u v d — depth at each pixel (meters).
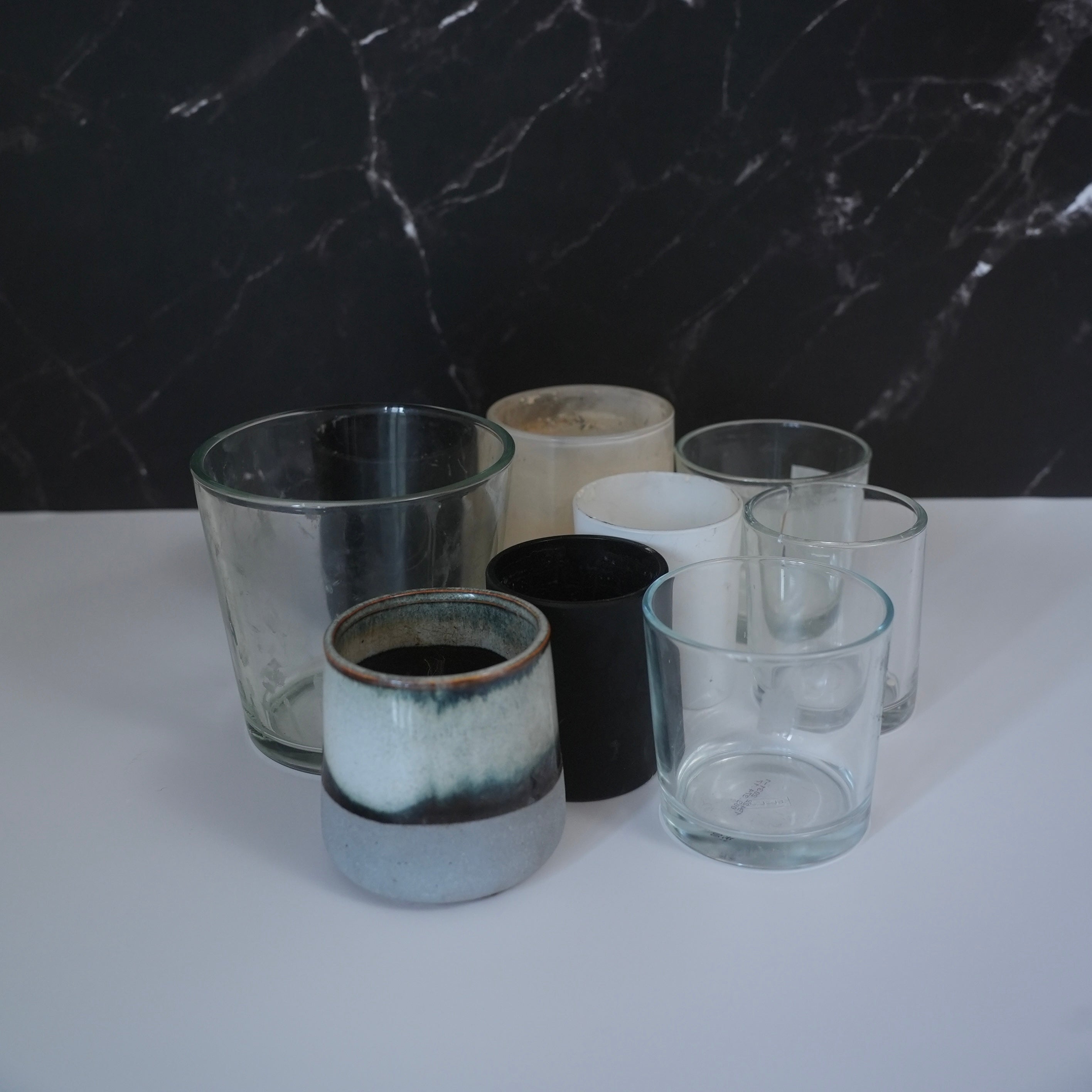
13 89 0.88
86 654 0.81
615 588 0.68
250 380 0.98
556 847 0.59
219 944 0.54
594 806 0.64
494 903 0.57
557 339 0.96
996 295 0.94
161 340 0.96
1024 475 1.01
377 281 0.94
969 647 0.79
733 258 0.94
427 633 0.61
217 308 0.95
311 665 0.68
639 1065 0.48
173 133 0.90
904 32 0.87
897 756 0.68
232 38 0.87
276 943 0.54
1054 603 0.84
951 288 0.94
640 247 0.93
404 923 0.56
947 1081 0.46
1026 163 0.90
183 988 0.52
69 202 0.92
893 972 0.52
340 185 0.91
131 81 0.88
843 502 0.74
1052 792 0.64
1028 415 0.98
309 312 0.95
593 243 0.93
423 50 0.88
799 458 0.85
